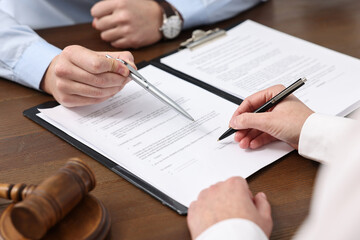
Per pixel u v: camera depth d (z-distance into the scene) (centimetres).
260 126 84
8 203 75
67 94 98
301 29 133
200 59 119
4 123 98
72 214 68
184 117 95
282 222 71
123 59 103
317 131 80
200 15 136
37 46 113
